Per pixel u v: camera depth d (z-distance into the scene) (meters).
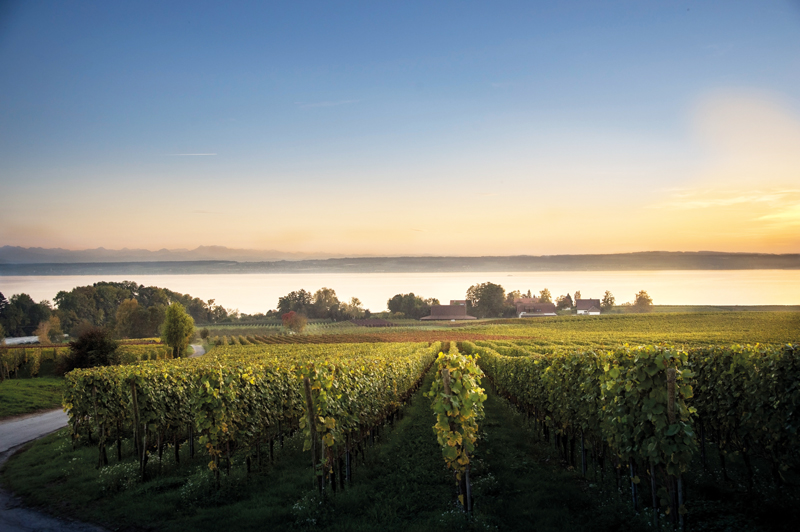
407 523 7.23
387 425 14.97
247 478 9.85
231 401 9.98
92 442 13.74
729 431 8.50
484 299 173.25
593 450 9.12
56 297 143.00
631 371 6.88
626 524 6.64
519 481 8.88
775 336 50.81
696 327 75.38
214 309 194.25
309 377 9.21
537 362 12.98
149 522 7.79
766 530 6.10
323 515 7.59
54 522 8.03
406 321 155.75
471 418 8.18
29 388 25.98
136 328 113.62
